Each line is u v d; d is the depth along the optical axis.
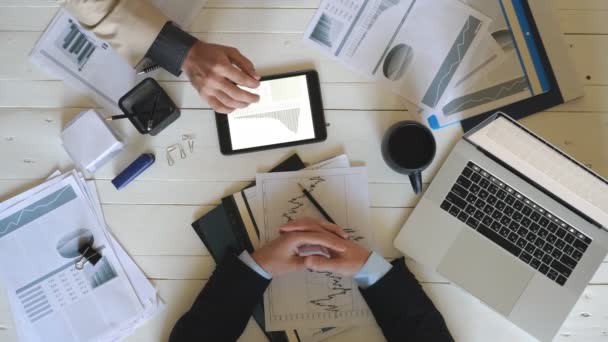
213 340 0.73
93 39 0.83
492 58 0.81
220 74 0.72
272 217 0.80
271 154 0.82
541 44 0.81
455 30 0.82
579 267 0.74
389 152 0.75
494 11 0.82
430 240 0.77
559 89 0.80
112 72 0.83
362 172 0.80
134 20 0.73
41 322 0.78
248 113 0.81
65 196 0.81
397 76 0.82
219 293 0.74
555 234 0.75
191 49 0.75
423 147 0.75
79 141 0.79
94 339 0.78
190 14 0.83
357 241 0.79
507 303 0.75
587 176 0.62
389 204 0.80
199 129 0.82
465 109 0.81
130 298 0.79
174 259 0.80
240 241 0.80
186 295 0.79
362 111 0.82
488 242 0.76
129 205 0.81
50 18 0.84
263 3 0.83
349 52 0.82
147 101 0.79
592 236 0.74
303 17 0.83
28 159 0.83
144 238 0.81
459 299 0.78
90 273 0.79
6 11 0.84
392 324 0.74
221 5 0.83
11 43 0.83
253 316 0.78
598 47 0.82
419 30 0.82
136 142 0.82
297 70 0.83
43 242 0.80
